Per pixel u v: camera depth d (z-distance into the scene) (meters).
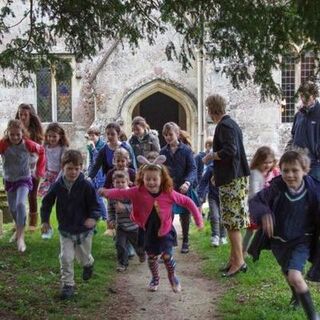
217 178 6.14
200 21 6.02
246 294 5.68
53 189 5.65
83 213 5.63
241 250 6.35
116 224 6.85
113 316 5.12
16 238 7.72
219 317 5.08
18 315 4.99
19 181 7.29
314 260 4.45
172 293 5.88
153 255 5.82
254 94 20.42
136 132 8.58
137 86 21.05
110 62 21.12
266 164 6.45
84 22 6.63
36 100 21.70
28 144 7.30
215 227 8.15
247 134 20.59
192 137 21.22
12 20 18.16
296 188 4.40
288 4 5.28
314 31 4.86
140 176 5.70
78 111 21.64
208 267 6.88
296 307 5.10
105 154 7.94
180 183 7.60
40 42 7.23
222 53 6.16
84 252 5.77
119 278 6.49
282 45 5.61
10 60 7.25
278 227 4.48
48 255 7.17
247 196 6.85
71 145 21.67
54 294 5.61
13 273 6.36
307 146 7.27
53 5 6.58
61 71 7.61
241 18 5.53
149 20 6.70
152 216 5.69
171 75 21.19
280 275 6.26
